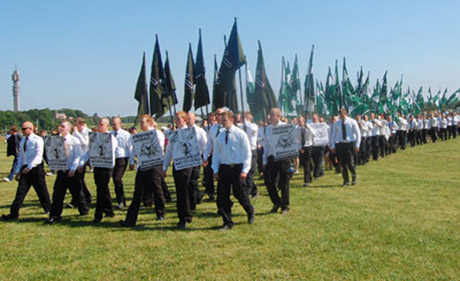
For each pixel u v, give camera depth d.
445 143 28.22
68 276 5.15
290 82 14.95
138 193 7.71
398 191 10.52
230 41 10.78
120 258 5.78
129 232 7.20
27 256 5.96
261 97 11.89
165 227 7.49
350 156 11.69
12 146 15.79
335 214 8.01
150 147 7.75
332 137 12.02
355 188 11.17
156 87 11.95
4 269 5.45
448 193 10.09
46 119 81.06
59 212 8.17
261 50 11.87
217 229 7.18
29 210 9.53
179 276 5.04
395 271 4.99
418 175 13.52
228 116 7.15
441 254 5.56
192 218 8.12
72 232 7.32
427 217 7.61
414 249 5.79
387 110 24.08
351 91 20.48
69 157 8.34
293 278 4.86
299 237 6.50
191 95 12.90
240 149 7.18
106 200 8.45
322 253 5.71
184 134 7.46
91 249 6.23
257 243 6.25
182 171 7.41
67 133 8.38
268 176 8.30
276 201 8.35
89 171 19.34
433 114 29.97
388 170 15.11
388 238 6.32
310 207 8.75
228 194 7.23
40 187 8.88
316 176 13.20
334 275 4.92
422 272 4.95
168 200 10.23
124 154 9.45
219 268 5.25
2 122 77.88
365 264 5.24
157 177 7.93
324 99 19.41
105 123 8.43
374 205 8.82
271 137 8.17
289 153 8.12
